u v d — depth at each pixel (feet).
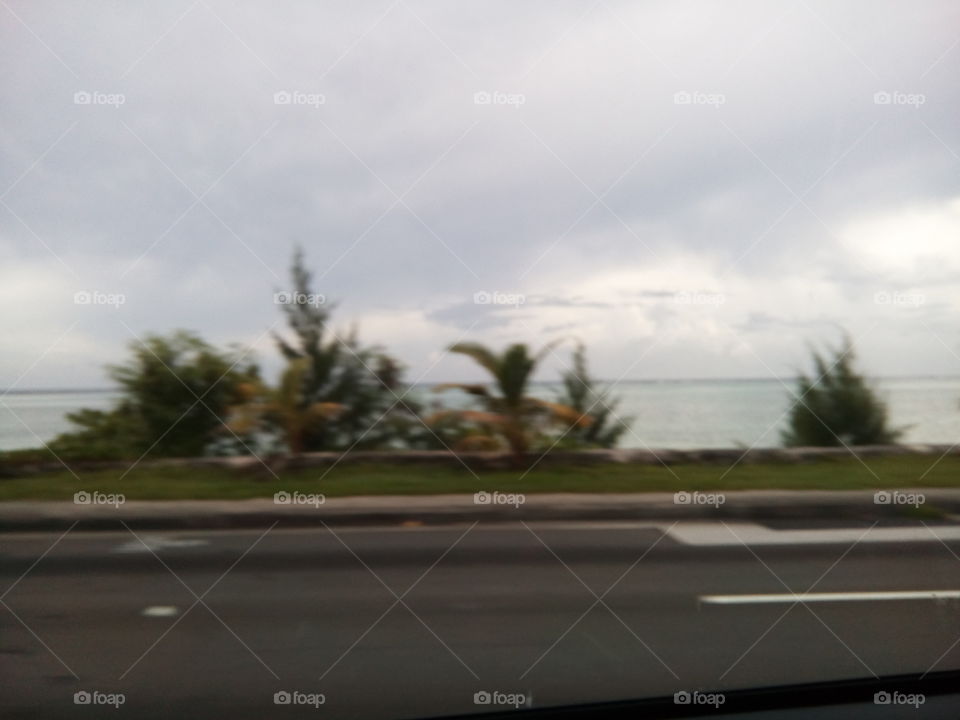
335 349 25.43
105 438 24.44
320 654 12.90
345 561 18.37
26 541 20.07
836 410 28.02
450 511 22.75
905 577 17.47
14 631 13.89
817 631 14.08
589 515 22.81
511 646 13.26
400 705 11.02
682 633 13.96
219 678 11.95
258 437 25.22
